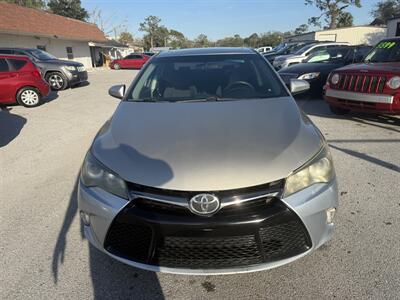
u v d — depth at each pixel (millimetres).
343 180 3689
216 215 1887
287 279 2258
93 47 35219
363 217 2936
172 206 1910
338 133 5484
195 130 2361
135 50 60344
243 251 1945
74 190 3803
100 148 2293
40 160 4914
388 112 5375
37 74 9383
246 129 2348
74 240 2805
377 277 2223
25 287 2291
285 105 2820
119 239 2055
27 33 20812
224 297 2145
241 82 3289
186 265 1989
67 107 9164
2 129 6875
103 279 2336
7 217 3244
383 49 6434
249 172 1926
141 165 2027
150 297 2170
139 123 2562
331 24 49375
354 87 5688
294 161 2025
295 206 1954
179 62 3650
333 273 2281
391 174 3809
